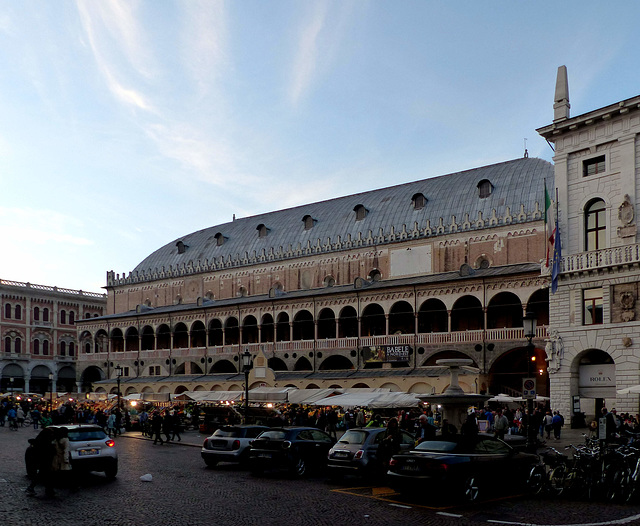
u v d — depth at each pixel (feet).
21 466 100.32
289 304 265.13
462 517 60.49
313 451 92.94
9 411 198.18
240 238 329.72
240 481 85.92
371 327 255.09
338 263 277.23
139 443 153.28
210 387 274.98
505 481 71.36
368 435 85.51
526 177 247.09
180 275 332.80
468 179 266.57
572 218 147.95
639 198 135.74
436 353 221.25
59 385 404.36
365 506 66.44
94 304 431.84
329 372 243.40
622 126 139.54
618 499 68.74
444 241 248.73
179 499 70.44
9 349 378.53
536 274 202.80
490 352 208.85
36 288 399.03
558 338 148.97
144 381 301.43
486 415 156.04
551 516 60.75
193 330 297.53
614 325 138.31
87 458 82.48
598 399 146.72
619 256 137.18
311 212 315.58
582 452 72.54
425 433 95.04
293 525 56.95
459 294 219.61
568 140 149.79
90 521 58.34
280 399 171.42
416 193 269.44
